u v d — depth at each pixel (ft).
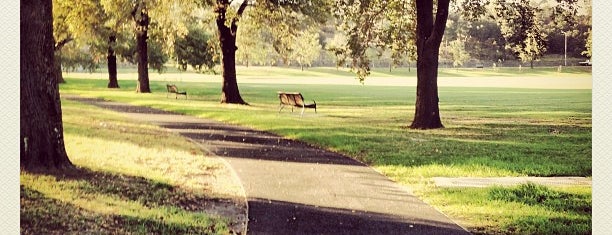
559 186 27.99
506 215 23.24
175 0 55.31
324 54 85.35
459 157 35.17
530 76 68.69
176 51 91.61
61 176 27.58
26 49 28.30
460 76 77.77
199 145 38.40
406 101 71.46
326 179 28.68
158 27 63.41
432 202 24.81
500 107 63.16
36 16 28.37
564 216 23.34
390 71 85.20
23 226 22.72
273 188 26.68
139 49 79.41
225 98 68.23
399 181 28.73
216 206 24.17
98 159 31.78
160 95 74.84
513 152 37.14
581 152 36.68
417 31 51.42
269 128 47.47
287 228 20.95
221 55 68.90
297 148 38.24
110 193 25.52
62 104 56.44
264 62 81.10
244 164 32.27
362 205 24.00
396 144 39.99
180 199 25.18
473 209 23.94
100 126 43.52
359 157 35.19
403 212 23.12
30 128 28.19
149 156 33.81
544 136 44.16
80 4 55.62
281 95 60.75
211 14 66.49
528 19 54.08
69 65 92.58
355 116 57.93
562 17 52.60
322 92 80.28
